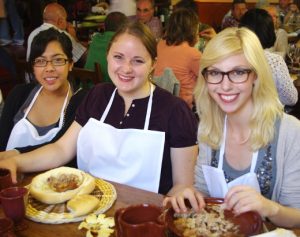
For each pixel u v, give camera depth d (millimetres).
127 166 1539
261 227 985
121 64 1488
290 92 2484
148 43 1480
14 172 1430
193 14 3213
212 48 1200
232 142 1332
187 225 1016
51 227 1109
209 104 1347
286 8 6426
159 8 5801
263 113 1244
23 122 1879
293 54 3623
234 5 5809
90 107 1660
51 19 3910
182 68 3146
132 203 1247
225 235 970
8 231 976
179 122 1535
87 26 5227
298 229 1115
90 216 1140
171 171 1585
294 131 1243
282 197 1270
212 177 1365
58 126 1861
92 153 1598
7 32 4500
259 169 1271
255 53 1179
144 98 1570
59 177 1357
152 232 877
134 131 1521
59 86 1863
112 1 4625
